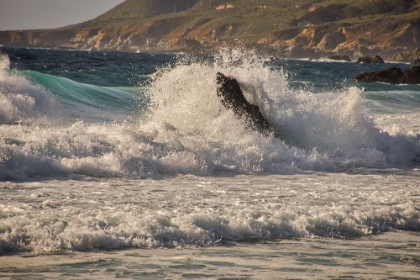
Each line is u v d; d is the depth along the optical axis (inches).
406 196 1253.7
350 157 1856.5
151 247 834.8
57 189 1170.0
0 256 754.8
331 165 1701.5
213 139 1701.5
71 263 742.5
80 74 5472.4
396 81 6811.0
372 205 1138.7
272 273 725.9
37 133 1505.9
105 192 1163.9
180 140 1624.0
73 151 1430.9
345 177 1544.0
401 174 1660.9
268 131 1902.1
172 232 880.9
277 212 1018.7
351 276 727.7
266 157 1642.5
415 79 6786.4
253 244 878.4
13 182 1215.6
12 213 935.0
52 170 1326.3
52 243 804.0
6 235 799.1
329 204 1134.4
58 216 911.7
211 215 961.5
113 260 762.2
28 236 815.1
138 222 897.5
